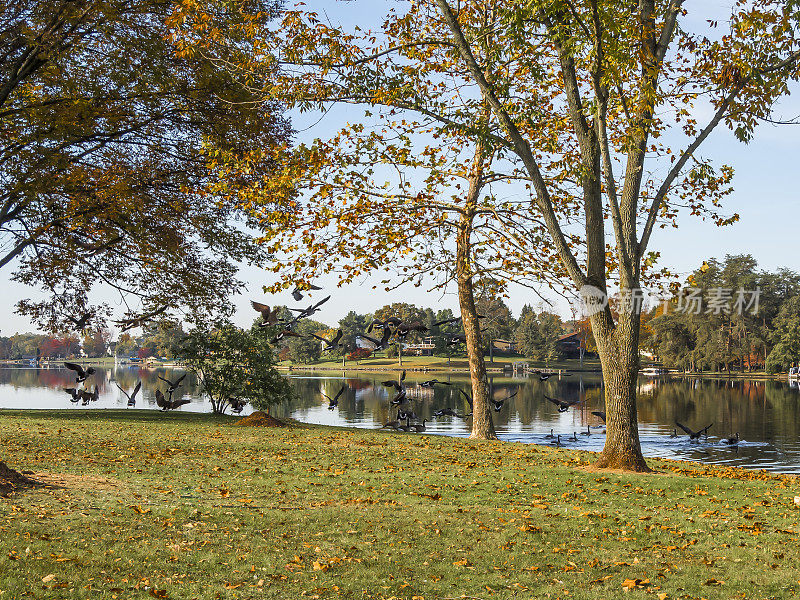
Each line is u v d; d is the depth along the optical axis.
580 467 15.84
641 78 14.80
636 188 15.56
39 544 7.96
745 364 116.38
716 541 9.61
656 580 7.97
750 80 14.59
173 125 20.95
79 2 16.38
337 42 15.51
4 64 17.61
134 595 6.79
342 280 16.88
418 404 50.06
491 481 13.65
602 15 13.75
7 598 6.40
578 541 9.51
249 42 19.22
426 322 127.31
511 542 9.33
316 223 16.58
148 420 25.33
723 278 106.12
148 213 20.77
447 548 8.96
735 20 14.66
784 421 39.72
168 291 22.50
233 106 20.03
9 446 16.33
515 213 20.00
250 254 23.42
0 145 18.77
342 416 39.81
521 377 103.62
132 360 186.00
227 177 17.41
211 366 31.86
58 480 12.07
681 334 112.50
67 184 18.55
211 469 14.35
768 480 14.98
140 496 11.05
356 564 8.14
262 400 32.69
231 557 8.12
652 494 12.71
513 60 15.95
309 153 15.86
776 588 7.69
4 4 16.70
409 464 15.71
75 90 17.64
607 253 18.41
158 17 18.78
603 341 15.85
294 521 9.84
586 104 15.72
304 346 136.88
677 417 42.12
